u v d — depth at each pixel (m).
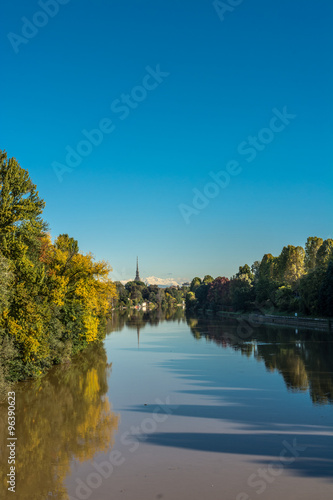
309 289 93.19
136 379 36.56
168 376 37.81
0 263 28.16
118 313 185.75
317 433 21.36
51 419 24.72
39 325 33.19
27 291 32.31
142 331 90.25
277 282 122.62
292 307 108.69
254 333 79.75
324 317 88.00
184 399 29.11
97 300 53.94
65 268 48.09
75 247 65.06
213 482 15.89
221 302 174.25
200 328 95.25
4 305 29.94
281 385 33.12
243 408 26.45
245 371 39.75
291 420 23.70
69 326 47.12
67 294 48.19
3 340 29.86
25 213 36.34
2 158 37.16
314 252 124.69
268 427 22.50
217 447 19.62
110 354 53.53
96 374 39.19
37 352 34.19
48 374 39.16
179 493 15.06
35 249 40.56
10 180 36.50
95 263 51.03
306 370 39.41
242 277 156.88
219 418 24.34
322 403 27.28
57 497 14.93
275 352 52.53
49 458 18.66
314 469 16.94
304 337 68.94
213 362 45.62
